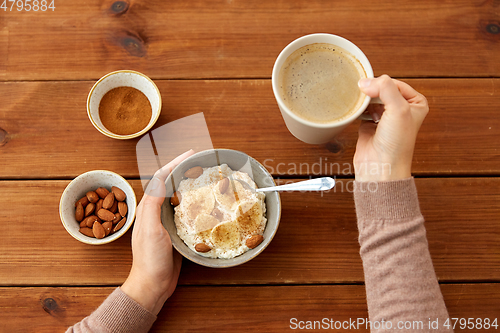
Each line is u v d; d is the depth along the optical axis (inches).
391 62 27.2
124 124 25.6
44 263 25.3
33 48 27.2
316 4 27.6
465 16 27.6
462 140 26.5
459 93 26.9
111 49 27.2
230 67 27.0
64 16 27.5
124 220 24.8
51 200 26.0
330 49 22.6
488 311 25.0
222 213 24.1
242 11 27.5
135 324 23.1
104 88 25.5
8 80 27.0
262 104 26.7
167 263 23.9
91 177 24.7
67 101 26.8
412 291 21.5
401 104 21.4
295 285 25.3
